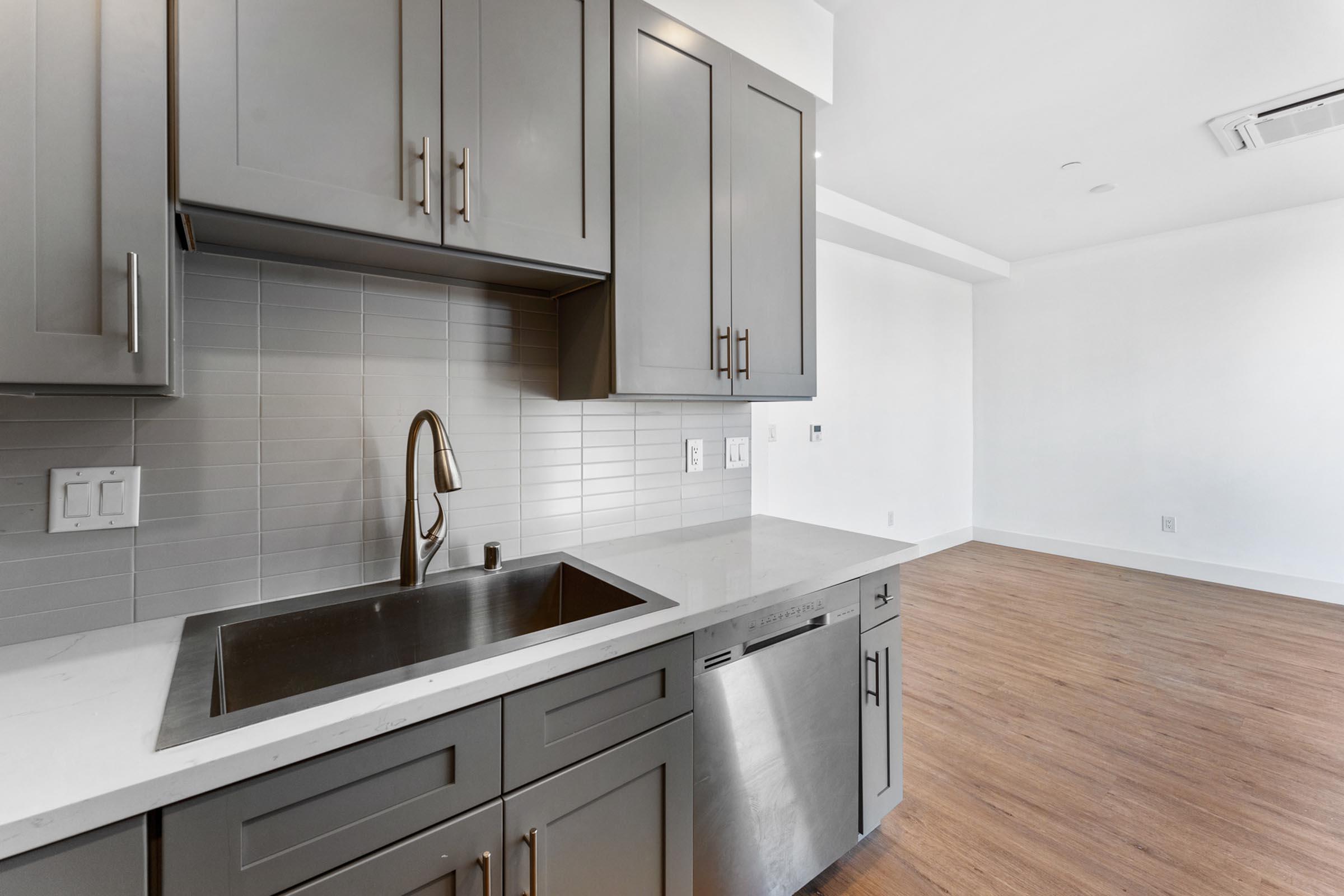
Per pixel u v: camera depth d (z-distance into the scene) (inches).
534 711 35.1
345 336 48.4
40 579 37.9
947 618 133.3
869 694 60.2
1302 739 83.7
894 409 173.6
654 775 41.6
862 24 74.8
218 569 43.6
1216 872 60.0
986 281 199.2
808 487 149.9
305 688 43.9
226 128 33.2
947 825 67.6
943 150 110.0
